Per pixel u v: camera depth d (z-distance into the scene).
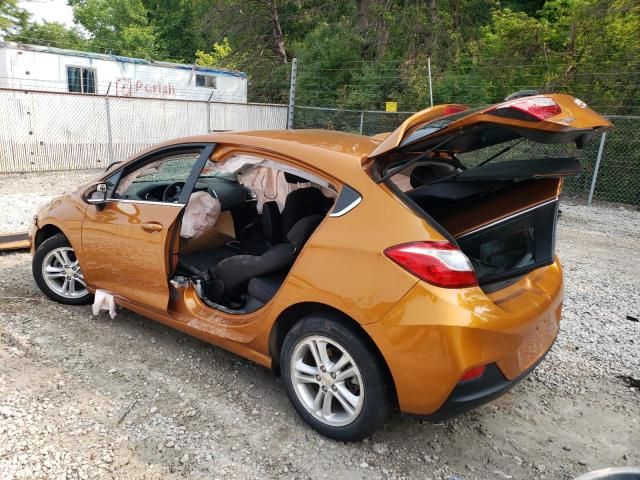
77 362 3.41
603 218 9.45
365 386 2.52
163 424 2.83
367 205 2.55
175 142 3.58
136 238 3.51
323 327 2.61
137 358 3.51
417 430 2.89
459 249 2.43
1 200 8.84
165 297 3.43
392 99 16.27
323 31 19.64
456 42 18.89
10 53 13.83
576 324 4.48
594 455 2.77
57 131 13.23
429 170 3.19
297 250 3.10
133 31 33.81
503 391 2.50
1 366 3.29
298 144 2.99
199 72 18.02
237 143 3.22
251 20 23.28
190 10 36.50
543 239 2.83
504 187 2.81
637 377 3.61
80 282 4.18
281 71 21.91
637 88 11.68
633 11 12.44
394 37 19.19
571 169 2.58
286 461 2.59
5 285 4.66
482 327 2.32
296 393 2.81
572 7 14.62
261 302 3.14
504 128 2.34
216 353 3.63
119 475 2.44
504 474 2.59
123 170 3.80
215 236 4.09
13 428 2.71
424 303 2.32
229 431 2.80
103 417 2.85
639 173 10.70
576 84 12.86
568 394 3.35
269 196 4.23
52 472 2.42
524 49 14.81
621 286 5.58
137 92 16.53
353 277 2.48
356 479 2.50
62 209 4.09
